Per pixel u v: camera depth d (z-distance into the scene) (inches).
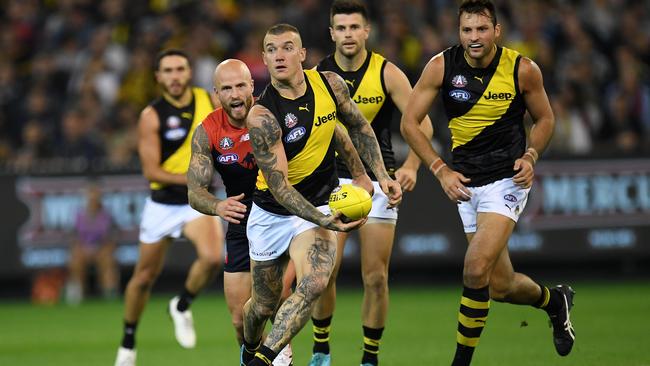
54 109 2273.6
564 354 1042.7
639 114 2290.8
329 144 896.3
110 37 2401.6
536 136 949.8
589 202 2090.3
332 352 1268.5
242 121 943.0
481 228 945.5
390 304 1824.6
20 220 2020.2
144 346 1387.8
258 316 921.5
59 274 2041.1
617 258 2105.1
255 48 2281.0
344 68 1072.8
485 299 922.1
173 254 2034.9
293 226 893.2
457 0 2437.3
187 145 1269.7
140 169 2034.9
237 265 979.3
